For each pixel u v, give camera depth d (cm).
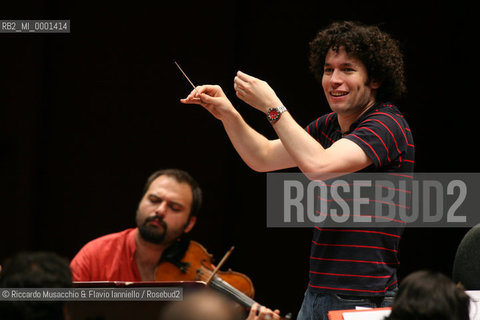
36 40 1321
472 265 580
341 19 1314
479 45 1298
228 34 1336
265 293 1375
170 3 1339
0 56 1319
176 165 1355
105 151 1352
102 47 1343
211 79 1337
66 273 369
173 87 1345
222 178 1362
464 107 1320
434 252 1353
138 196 1354
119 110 1347
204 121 1353
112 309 530
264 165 622
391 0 1302
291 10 1334
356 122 561
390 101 588
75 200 1355
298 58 1334
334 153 519
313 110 1334
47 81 1343
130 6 1338
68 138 1351
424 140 1334
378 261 534
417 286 358
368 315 470
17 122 1324
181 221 806
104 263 810
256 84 549
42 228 1354
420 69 1316
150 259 814
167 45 1341
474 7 1291
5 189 1330
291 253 1364
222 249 1371
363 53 556
